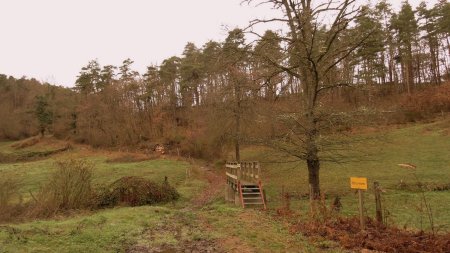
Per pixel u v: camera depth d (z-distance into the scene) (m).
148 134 64.25
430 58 62.53
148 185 21.77
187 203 22.11
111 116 67.00
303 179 27.61
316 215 10.93
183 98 68.19
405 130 39.66
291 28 17.44
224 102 36.91
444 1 56.81
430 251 7.53
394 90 59.03
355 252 7.90
